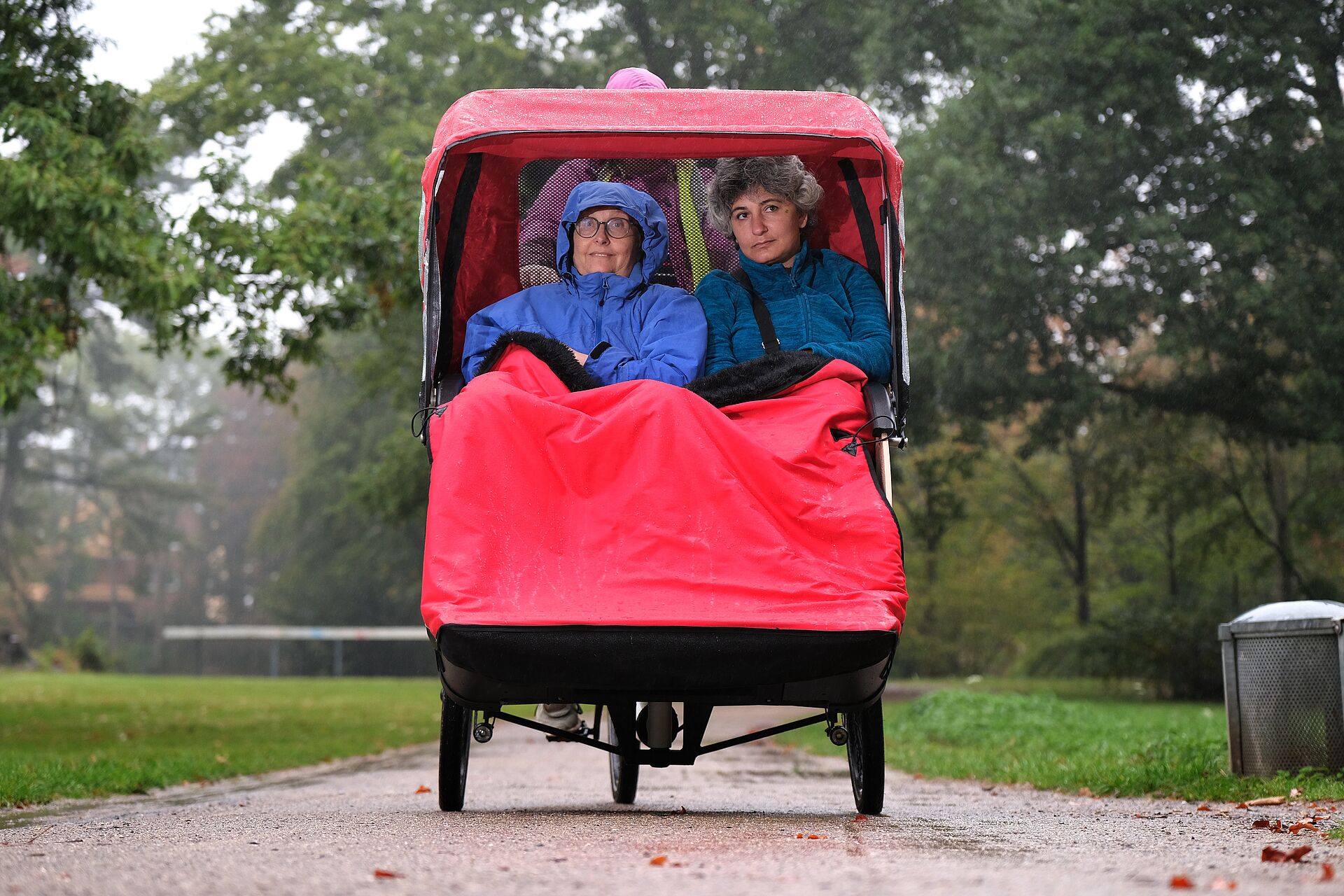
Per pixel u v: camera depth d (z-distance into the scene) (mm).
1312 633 6680
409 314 26984
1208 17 21266
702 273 6051
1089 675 27312
